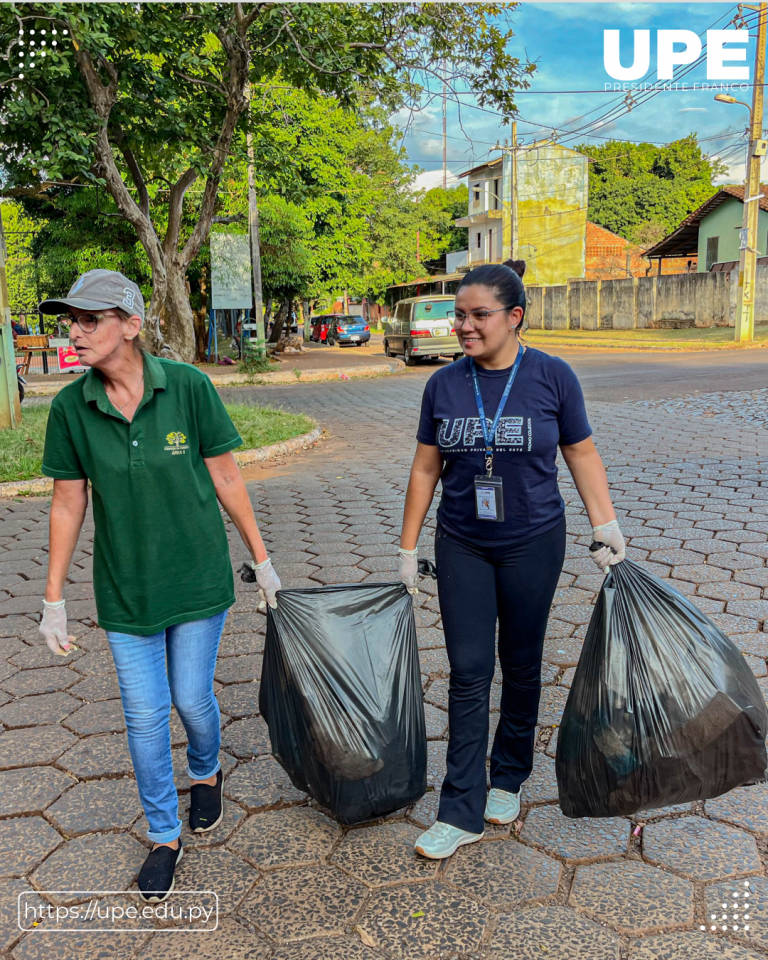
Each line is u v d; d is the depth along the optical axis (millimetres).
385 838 2574
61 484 2301
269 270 25422
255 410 11609
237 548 5684
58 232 22016
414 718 2527
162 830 2400
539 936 2133
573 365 19625
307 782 2500
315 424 10891
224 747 3146
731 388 13070
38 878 2447
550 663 3717
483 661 2475
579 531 5754
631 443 8891
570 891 2295
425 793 2764
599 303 35531
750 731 2221
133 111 10312
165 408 2250
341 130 27141
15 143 9406
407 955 2088
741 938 2094
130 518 2238
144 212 11516
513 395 2338
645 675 2232
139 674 2318
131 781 2943
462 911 2234
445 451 2428
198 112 10852
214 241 20141
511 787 2672
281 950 2125
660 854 2438
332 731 2395
